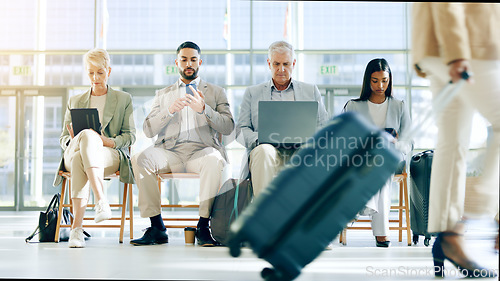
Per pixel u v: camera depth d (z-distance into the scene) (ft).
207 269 6.40
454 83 5.87
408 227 10.32
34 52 27.32
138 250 9.09
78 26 27.40
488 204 5.97
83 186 10.03
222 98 11.05
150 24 27.09
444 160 5.94
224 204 9.74
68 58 27.37
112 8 27.35
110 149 10.59
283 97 10.37
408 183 10.63
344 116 5.69
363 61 26.53
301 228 5.47
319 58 26.63
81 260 7.54
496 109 5.83
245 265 6.46
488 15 5.71
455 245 5.90
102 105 11.16
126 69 27.09
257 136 9.62
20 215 23.41
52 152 26.96
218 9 26.91
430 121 6.07
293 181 5.53
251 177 8.92
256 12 26.84
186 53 10.92
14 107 27.09
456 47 5.75
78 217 9.99
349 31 26.58
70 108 11.13
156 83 27.02
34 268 6.57
